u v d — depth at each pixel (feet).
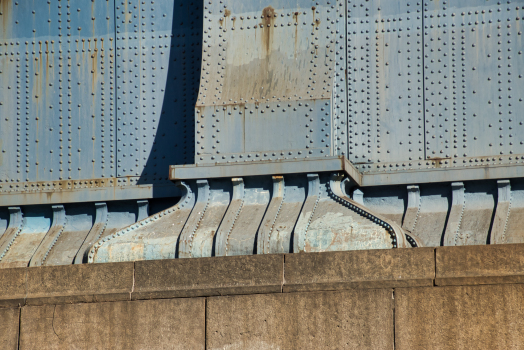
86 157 66.23
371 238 52.90
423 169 59.98
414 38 62.49
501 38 61.00
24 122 67.56
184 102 65.57
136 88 66.33
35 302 51.96
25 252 63.46
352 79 62.90
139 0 67.21
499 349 45.65
